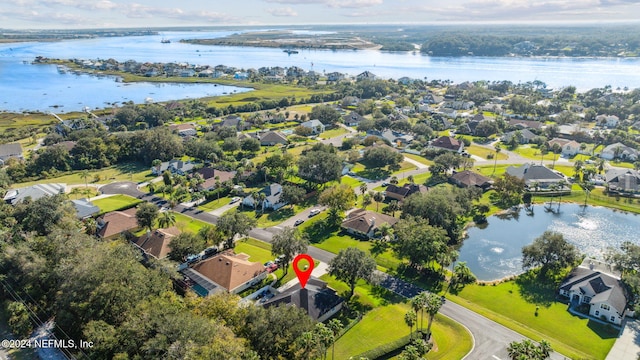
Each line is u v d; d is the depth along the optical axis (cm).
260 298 9588
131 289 7881
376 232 12581
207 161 19762
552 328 8594
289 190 14588
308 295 8931
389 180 17475
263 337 6838
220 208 14825
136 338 6719
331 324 7488
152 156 19688
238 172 16988
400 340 7900
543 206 15188
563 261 10338
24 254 9400
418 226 11000
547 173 16962
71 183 17262
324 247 12050
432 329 8500
